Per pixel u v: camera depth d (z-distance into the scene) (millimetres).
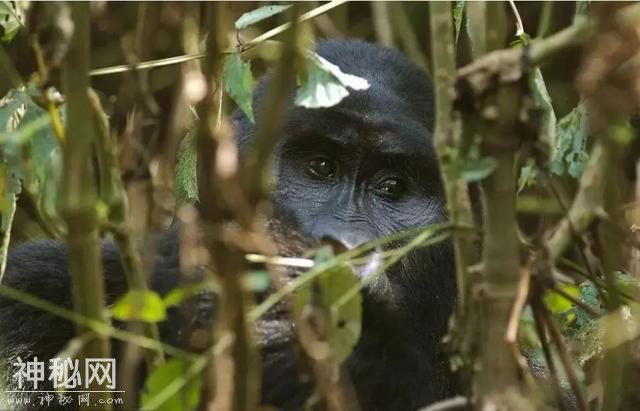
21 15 5383
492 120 3822
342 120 7730
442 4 4133
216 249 3930
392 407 7391
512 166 3902
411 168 7895
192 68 6609
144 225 7895
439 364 8023
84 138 3912
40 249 8039
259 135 3875
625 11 3729
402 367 7441
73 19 3814
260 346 6477
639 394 5203
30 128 4637
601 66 3809
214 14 4023
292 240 7199
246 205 3900
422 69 8531
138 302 4398
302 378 4805
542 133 3953
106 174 4430
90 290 4129
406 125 7887
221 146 3953
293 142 7738
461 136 3928
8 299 7703
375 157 7809
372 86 7996
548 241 4785
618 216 4840
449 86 4051
